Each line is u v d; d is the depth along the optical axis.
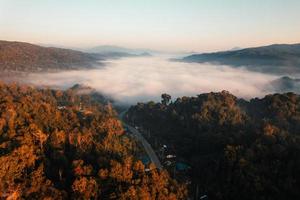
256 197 114.62
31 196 89.06
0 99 172.38
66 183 100.44
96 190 94.94
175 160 157.00
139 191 96.12
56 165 109.25
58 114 158.38
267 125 149.12
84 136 128.62
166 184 109.88
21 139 112.94
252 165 124.62
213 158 141.12
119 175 101.81
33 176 94.56
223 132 164.25
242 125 172.12
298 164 121.69
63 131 130.75
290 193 113.88
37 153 110.62
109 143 133.38
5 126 128.12
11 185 89.00
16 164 95.06
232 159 129.75
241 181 120.62
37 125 135.62
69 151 122.12
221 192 122.62
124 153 131.62
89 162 114.69
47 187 92.69
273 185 117.19
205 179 134.12
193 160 150.50
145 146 176.38
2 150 106.25
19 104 158.38
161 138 186.25
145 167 118.56
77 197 92.25
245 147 138.38
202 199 122.56
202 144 159.75
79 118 170.88
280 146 131.25
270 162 126.44
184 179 137.75
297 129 164.62
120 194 93.75
